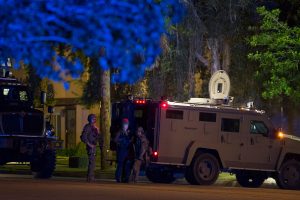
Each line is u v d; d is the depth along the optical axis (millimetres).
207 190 41750
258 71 67812
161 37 69438
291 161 52094
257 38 62094
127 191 38375
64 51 88750
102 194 35781
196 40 69375
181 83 69438
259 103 71500
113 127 52438
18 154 55344
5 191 36656
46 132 56844
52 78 91875
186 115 48906
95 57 80875
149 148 48156
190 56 69438
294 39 61062
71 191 37188
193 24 68750
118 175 49531
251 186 54031
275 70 61406
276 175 51906
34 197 33250
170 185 46312
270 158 51406
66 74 91250
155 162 48031
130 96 50938
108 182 48719
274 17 62125
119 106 52094
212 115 49688
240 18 70688
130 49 73125
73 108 100625
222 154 49875
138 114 50031
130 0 74562
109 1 77062
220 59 72000
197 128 49188
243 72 71312
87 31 82125
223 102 52438
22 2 91188
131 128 50188
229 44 71062
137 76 72312
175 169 50344
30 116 55812
